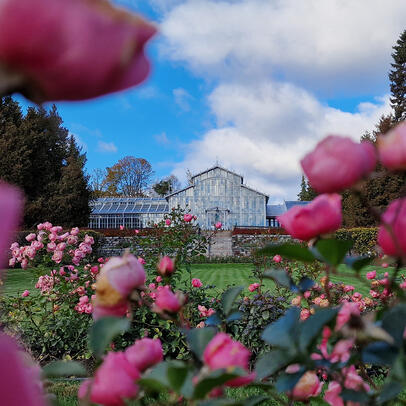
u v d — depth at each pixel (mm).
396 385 580
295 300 2787
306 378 729
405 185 533
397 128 524
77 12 287
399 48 33719
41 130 26609
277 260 4434
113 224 37906
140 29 307
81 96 311
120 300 656
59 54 283
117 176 48625
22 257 4891
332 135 548
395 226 553
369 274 3307
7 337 293
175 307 713
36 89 300
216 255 24016
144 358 614
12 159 24938
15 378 275
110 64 301
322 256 625
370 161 536
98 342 617
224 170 36125
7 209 273
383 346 616
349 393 606
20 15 275
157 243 5453
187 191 36188
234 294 897
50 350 4430
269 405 1883
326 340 727
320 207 628
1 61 283
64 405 2461
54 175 28188
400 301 658
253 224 35625
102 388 537
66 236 5008
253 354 4039
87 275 4859
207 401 538
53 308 4672
